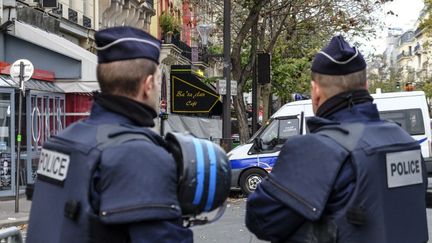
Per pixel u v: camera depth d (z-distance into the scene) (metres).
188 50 36.34
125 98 2.37
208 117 30.06
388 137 2.65
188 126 27.17
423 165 2.82
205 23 32.28
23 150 15.45
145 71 2.38
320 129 2.69
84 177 2.21
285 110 15.34
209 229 10.14
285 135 15.20
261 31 22.62
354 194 2.48
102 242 2.17
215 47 34.06
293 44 27.67
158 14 35.22
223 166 2.36
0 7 15.80
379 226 2.48
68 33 21.22
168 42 30.56
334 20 23.31
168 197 2.16
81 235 2.18
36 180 2.51
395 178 2.59
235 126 33.97
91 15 23.78
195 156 2.29
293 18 24.06
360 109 2.71
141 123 2.39
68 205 2.22
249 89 27.03
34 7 18.33
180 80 27.20
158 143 2.38
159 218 2.11
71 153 2.30
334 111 2.74
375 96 15.54
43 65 17.23
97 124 2.34
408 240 2.61
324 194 2.49
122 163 2.16
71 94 18.38
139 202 2.11
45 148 2.49
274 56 27.14
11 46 16.95
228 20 17.48
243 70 20.48
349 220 2.46
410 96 15.36
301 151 2.60
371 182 2.49
